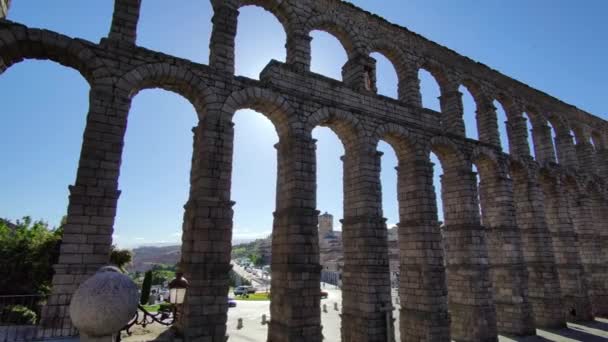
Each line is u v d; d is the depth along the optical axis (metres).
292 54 26.75
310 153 24.30
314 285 22.05
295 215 22.66
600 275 43.34
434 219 27.88
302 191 23.38
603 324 37.22
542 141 43.50
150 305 53.12
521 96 42.50
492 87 39.28
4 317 25.30
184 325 18.75
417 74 32.75
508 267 32.75
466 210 30.75
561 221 40.97
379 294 23.94
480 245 30.02
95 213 17.95
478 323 27.98
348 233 26.33
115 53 20.27
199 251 19.52
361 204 25.88
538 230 36.81
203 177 20.66
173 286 16.09
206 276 19.38
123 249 37.50
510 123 40.72
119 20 21.16
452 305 30.11
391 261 109.62
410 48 33.31
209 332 18.81
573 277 39.34
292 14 27.44
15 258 31.98
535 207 37.34
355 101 27.91
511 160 36.53
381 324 23.44
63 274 16.77
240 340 28.56
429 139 30.44
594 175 48.44
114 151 19.02
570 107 48.53
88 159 18.36
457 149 31.98
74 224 17.44
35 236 34.59
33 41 18.59
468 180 31.42
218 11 24.66
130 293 7.87
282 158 24.91
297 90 25.48
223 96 22.47
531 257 36.81
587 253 44.06
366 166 26.33
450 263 30.92
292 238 22.31
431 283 26.12
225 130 21.94
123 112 19.67
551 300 35.06
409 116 30.34
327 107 26.12
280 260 23.05
